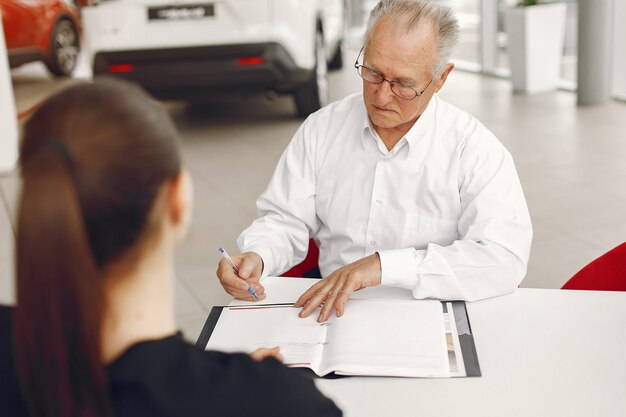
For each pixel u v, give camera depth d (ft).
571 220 11.74
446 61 5.55
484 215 5.57
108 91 2.17
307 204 6.32
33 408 2.07
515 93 20.58
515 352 4.43
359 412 3.95
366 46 5.57
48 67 24.76
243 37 15.46
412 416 3.91
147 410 2.16
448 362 4.32
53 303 1.92
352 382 4.22
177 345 2.31
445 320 4.79
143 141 2.10
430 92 5.67
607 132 16.19
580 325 4.69
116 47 15.79
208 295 9.93
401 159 5.95
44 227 1.93
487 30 22.99
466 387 4.11
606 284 5.81
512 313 4.90
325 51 19.08
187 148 17.02
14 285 1.98
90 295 1.95
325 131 6.28
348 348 4.43
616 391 4.01
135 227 2.10
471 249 5.24
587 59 18.15
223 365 2.34
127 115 2.11
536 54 20.04
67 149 2.02
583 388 4.05
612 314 4.81
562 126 16.90
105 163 2.03
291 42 15.85
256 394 2.28
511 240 5.39
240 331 4.75
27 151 2.07
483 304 5.05
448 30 5.50
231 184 14.34
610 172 13.67
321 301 4.97
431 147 5.89
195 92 16.11
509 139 16.21
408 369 4.24
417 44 5.37
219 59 15.57
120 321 2.23
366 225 6.17
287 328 4.75
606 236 11.09
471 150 5.81
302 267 6.71
